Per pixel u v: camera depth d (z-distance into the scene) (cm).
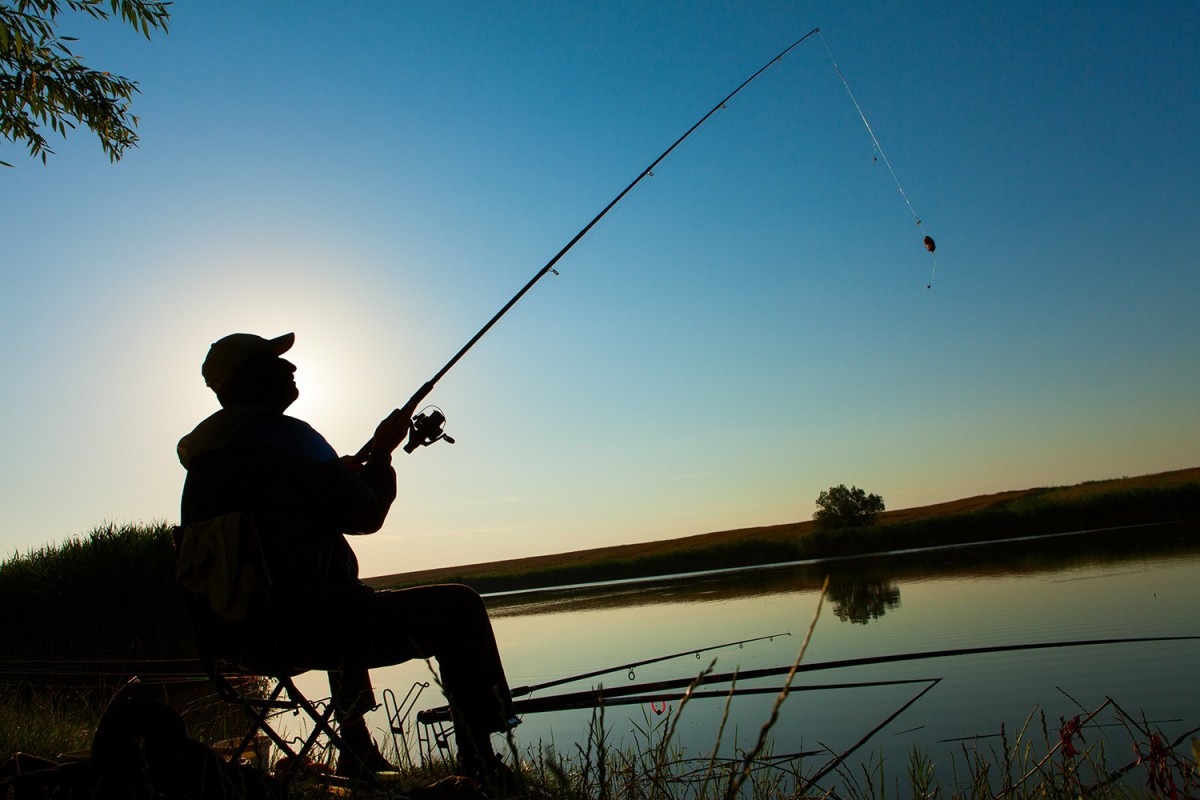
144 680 657
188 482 276
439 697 777
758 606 1655
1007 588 1501
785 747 517
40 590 1198
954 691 661
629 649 1135
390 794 270
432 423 337
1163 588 1247
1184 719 495
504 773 273
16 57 632
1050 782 309
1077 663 732
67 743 509
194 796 233
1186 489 4122
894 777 437
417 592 281
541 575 5894
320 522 270
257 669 280
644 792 305
